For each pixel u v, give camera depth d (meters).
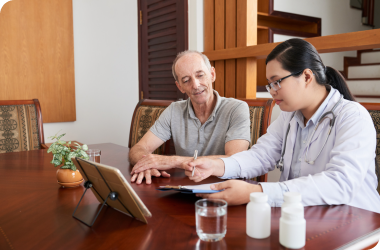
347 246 0.68
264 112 1.75
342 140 1.00
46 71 3.71
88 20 3.99
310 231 0.74
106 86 4.22
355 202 1.04
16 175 1.31
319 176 0.93
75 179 1.12
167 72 3.26
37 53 3.64
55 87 3.79
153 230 0.76
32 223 0.82
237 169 1.21
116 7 4.18
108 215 0.86
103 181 0.82
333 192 0.90
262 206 0.70
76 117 4.04
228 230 0.75
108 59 4.20
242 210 0.88
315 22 3.99
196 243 0.69
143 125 2.23
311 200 0.90
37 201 0.99
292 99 1.09
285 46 1.06
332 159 0.98
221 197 0.91
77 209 0.91
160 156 1.34
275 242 0.69
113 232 0.75
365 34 1.85
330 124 1.08
